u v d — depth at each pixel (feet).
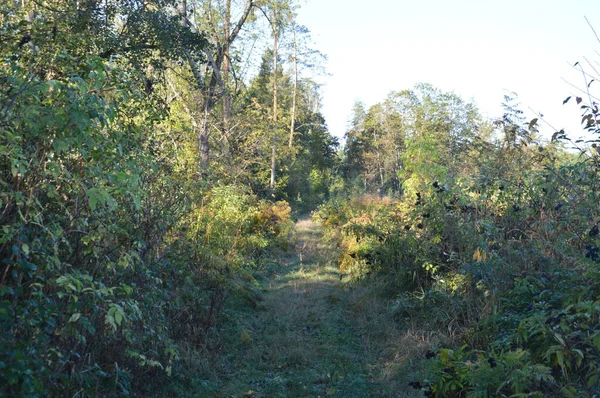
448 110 142.20
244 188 52.16
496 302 20.39
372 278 33.83
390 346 23.09
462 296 23.59
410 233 30.42
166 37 33.06
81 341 12.99
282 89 148.46
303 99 181.16
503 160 28.66
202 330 22.44
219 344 22.66
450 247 26.45
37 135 12.41
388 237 34.12
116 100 15.78
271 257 48.01
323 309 30.09
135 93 17.10
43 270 12.73
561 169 22.52
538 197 23.49
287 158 126.72
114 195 15.48
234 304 29.01
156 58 35.53
